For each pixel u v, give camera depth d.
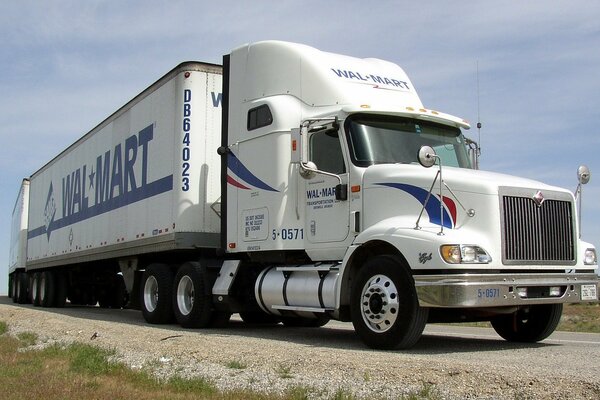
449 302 7.62
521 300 7.99
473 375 5.89
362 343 9.54
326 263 9.72
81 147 19.25
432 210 8.40
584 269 8.70
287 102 10.46
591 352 8.26
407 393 5.59
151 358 8.02
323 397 5.65
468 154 10.34
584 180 8.97
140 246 14.23
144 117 14.52
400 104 10.23
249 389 6.09
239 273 11.46
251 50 11.20
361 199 9.12
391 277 8.21
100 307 23.11
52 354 8.62
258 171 10.71
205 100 12.94
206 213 12.73
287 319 13.38
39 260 24.00
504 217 8.05
